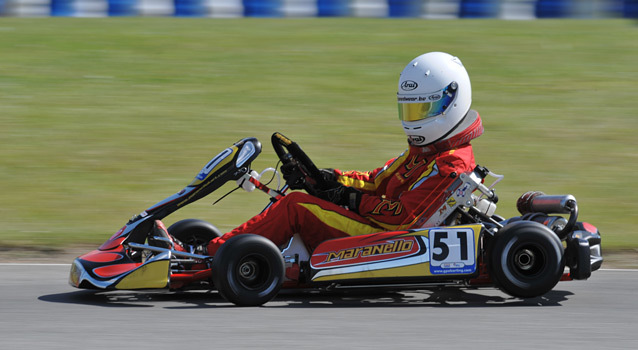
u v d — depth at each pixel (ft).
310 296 59.00
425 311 53.57
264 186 59.62
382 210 57.82
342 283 54.80
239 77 150.82
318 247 55.16
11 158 108.78
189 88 143.33
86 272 54.60
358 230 57.41
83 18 202.59
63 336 46.14
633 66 163.12
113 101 135.44
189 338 45.78
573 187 101.96
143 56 163.94
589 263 55.98
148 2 211.41
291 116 128.36
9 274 65.62
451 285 57.36
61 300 56.18
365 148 114.52
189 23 197.88
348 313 52.65
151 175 103.50
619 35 191.11
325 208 57.16
